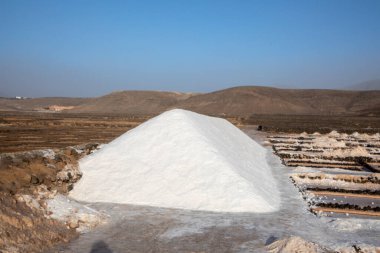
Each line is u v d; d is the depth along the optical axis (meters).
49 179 10.58
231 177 11.22
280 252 7.23
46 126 37.84
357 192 12.79
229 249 7.52
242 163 13.74
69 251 7.29
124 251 7.36
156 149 12.66
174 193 10.81
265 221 9.30
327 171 16.20
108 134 30.38
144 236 8.17
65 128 35.81
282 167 16.86
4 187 8.53
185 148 12.53
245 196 10.51
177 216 9.54
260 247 7.65
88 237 8.07
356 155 20.95
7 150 20.88
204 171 11.51
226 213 9.87
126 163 12.19
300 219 9.55
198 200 10.48
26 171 10.10
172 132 13.40
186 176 11.39
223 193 10.66
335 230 8.78
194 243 7.80
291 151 22.23
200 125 14.84
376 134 32.59
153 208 10.17
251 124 46.81
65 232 8.11
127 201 10.67
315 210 10.43
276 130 36.16
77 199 10.84
